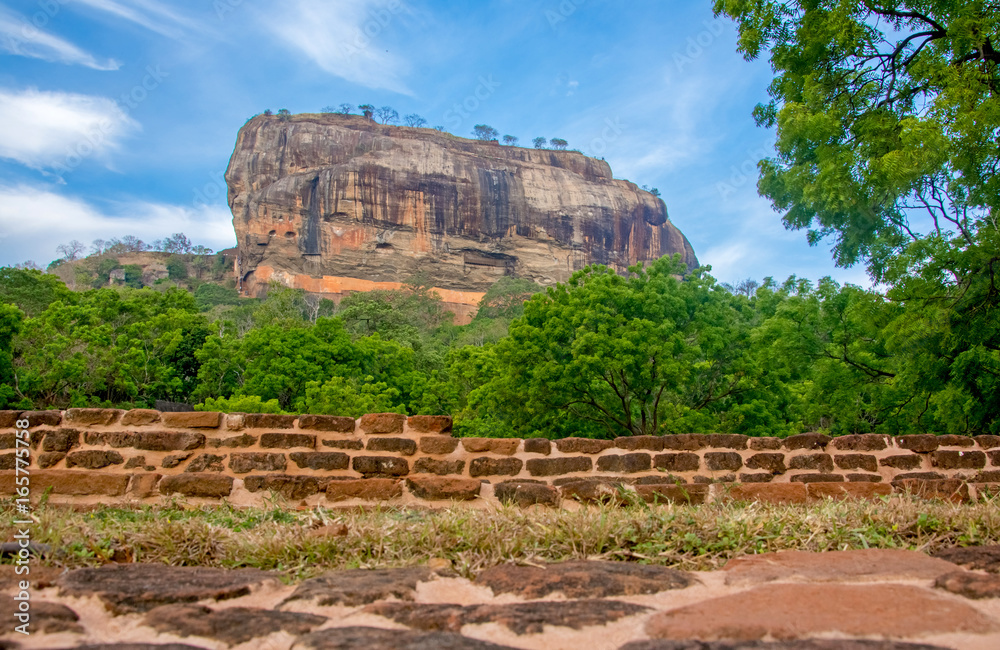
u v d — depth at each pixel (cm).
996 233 916
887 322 1048
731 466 511
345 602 198
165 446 469
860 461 525
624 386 1822
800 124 916
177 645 162
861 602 184
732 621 171
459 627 177
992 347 1052
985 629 163
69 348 2961
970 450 538
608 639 168
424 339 6612
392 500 434
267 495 436
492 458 495
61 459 457
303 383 3222
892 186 877
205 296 10044
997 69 874
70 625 173
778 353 1341
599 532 284
